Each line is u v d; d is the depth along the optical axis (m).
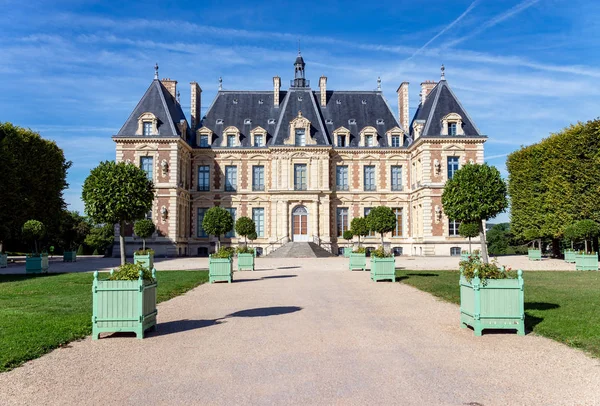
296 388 7.23
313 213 49.72
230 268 22.22
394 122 54.19
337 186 52.28
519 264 34.72
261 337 10.61
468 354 9.11
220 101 54.97
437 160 46.78
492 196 17.83
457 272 26.11
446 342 10.08
